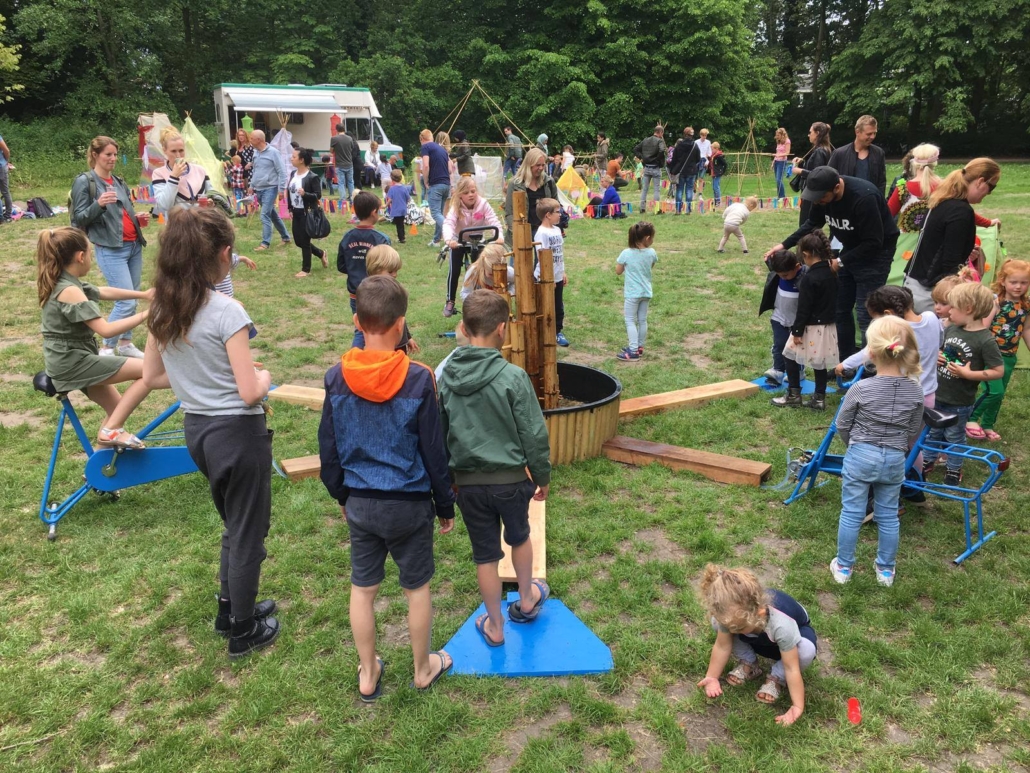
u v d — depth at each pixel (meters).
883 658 3.12
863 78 33.50
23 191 20.14
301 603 3.48
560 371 5.59
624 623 3.37
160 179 8.08
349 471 2.73
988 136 35.31
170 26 29.48
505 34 33.22
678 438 5.25
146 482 4.38
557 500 4.44
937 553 3.87
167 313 2.77
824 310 5.39
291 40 31.55
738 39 31.27
